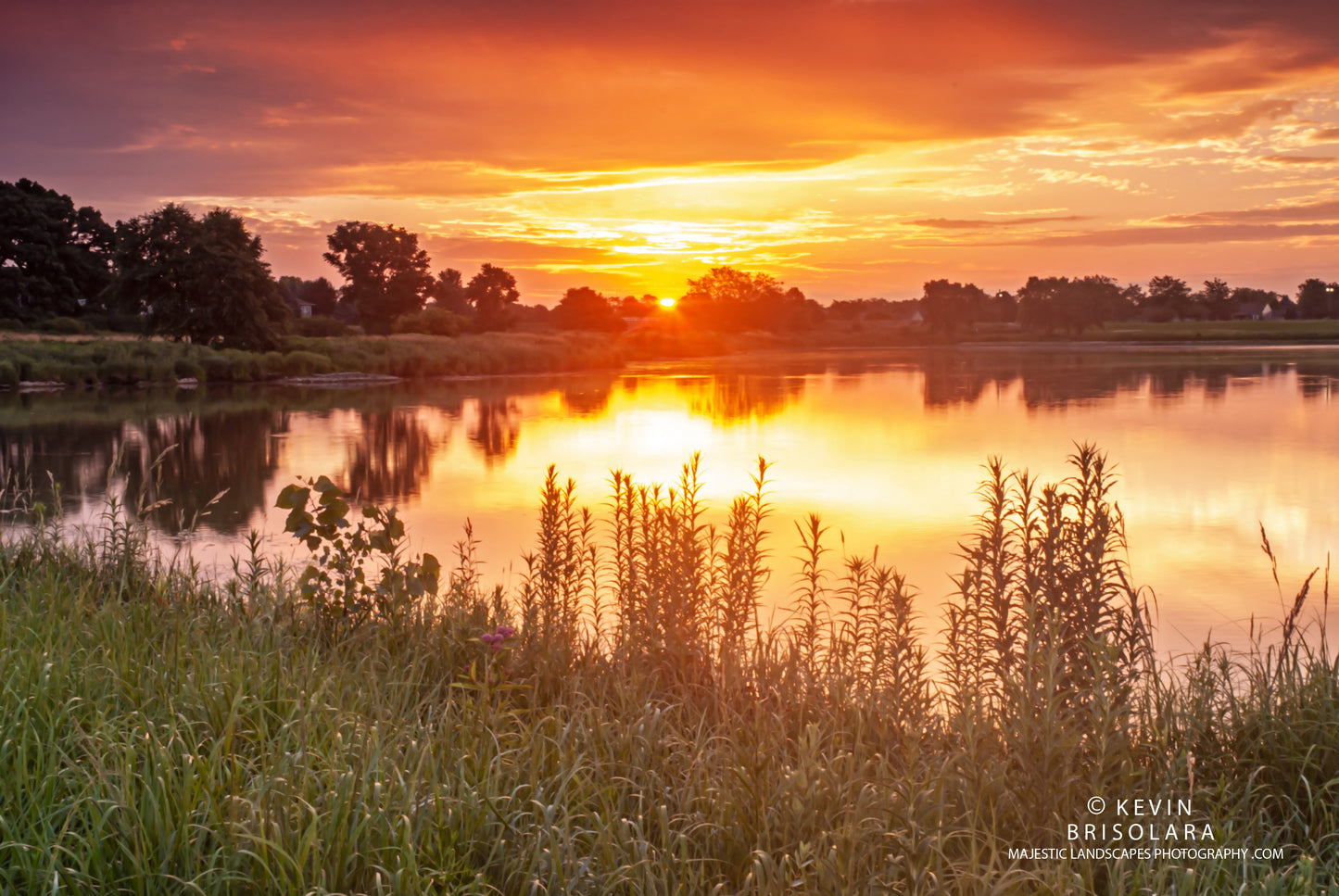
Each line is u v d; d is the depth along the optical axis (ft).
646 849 11.70
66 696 14.56
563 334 317.22
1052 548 16.02
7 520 48.01
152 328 228.02
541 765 13.46
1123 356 277.85
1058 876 10.70
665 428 103.91
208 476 69.92
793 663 17.62
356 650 19.21
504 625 21.59
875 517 51.06
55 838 11.09
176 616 19.26
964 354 330.13
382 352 229.45
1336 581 37.17
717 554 20.47
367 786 11.85
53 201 369.91
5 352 189.98
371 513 22.48
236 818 11.25
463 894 10.96
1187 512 52.34
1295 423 97.71
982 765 12.98
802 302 538.47
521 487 63.05
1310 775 14.79
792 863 11.41
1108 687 13.06
